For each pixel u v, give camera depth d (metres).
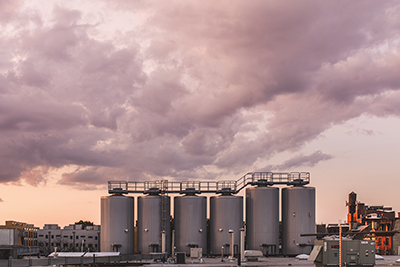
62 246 138.62
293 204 107.44
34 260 72.12
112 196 107.94
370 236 140.25
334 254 52.19
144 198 107.88
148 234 106.50
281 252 108.94
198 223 107.19
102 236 107.19
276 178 111.19
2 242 100.31
